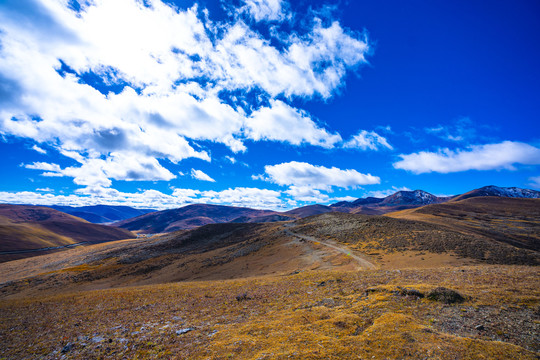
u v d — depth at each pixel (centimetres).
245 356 1055
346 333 1204
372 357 945
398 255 4381
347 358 952
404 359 916
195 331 1532
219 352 1133
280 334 1263
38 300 3634
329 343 1089
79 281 7075
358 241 6100
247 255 7406
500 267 2778
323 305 1827
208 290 3084
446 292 1627
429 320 1314
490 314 1341
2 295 6341
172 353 1230
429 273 2547
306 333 1230
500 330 1162
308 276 3269
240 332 1386
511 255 3744
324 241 7000
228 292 2823
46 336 1891
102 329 1870
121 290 3869
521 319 1258
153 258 9238
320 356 975
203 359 1088
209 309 2142
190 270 7000
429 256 4012
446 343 1009
